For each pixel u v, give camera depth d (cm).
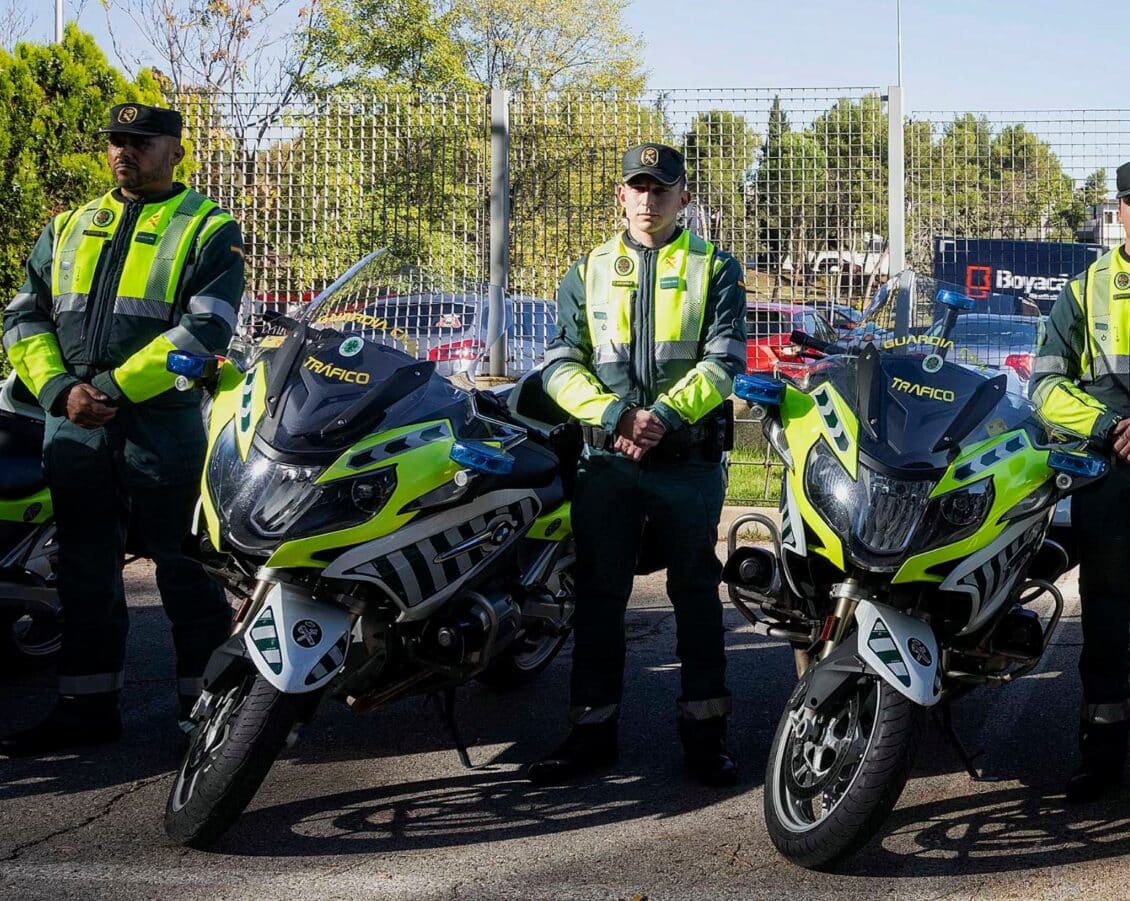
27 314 460
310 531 369
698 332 435
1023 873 359
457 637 405
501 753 464
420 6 3281
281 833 386
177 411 450
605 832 390
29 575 497
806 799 367
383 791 424
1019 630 395
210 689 363
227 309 449
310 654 360
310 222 977
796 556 399
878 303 430
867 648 349
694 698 434
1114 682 419
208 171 977
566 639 604
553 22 3797
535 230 956
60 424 449
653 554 492
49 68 1046
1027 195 881
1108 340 429
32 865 358
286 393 386
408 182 968
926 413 377
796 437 390
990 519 367
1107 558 419
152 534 452
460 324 442
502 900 341
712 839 385
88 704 461
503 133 948
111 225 457
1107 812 406
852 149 892
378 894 343
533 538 496
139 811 400
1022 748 467
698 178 905
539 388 528
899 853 374
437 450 393
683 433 427
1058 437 404
